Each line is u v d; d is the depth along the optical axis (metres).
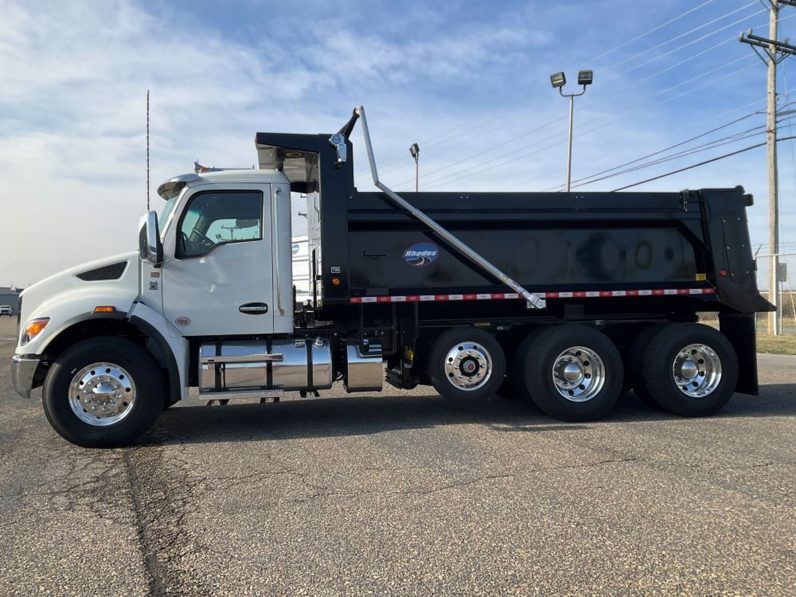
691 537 3.82
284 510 4.37
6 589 3.24
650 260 8.00
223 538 3.88
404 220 7.34
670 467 5.34
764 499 4.50
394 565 3.47
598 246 7.88
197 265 6.88
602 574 3.34
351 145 7.30
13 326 43.66
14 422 7.72
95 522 4.19
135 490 4.89
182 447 6.29
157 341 6.55
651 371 7.65
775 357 15.76
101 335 6.82
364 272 7.32
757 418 7.60
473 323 7.95
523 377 7.60
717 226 8.05
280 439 6.59
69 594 3.18
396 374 8.01
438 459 5.66
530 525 4.03
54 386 6.20
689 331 7.66
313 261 7.96
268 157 7.52
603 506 4.37
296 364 6.96
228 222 7.00
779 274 22.25
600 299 8.01
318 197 7.40
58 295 6.63
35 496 4.77
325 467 5.44
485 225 7.60
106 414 6.32
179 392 6.60
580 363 7.52
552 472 5.21
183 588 3.24
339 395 9.80
